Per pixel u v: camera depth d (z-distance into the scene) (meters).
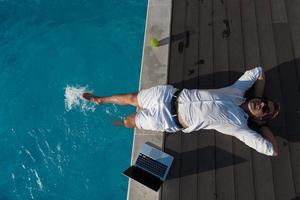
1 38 6.98
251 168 4.20
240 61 4.86
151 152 4.49
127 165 5.70
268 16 5.13
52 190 5.70
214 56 4.96
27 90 6.43
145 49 5.33
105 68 6.41
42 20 6.98
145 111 4.27
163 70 5.11
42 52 6.70
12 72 6.64
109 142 5.87
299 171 4.10
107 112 5.99
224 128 3.98
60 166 5.83
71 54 6.60
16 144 6.08
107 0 6.94
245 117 3.94
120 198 5.56
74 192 5.66
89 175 5.73
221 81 4.77
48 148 5.97
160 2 5.73
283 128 4.34
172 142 4.50
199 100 3.99
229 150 4.34
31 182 5.80
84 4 6.98
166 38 5.36
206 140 4.44
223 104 3.93
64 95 6.28
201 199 4.12
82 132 5.98
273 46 4.88
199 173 4.27
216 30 5.17
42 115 6.20
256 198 4.03
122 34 6.64
